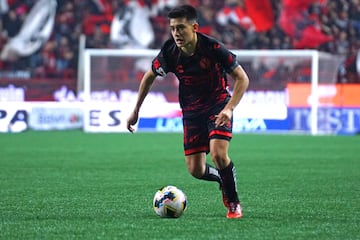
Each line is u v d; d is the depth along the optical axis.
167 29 87.50
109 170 42.88
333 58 72.81
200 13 87.44
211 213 27.09
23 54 84.69
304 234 22.78
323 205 29.39
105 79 71.38
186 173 41.53
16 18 86.25
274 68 70.62
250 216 26.36
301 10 83.81
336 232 23.14
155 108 72.38
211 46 24.98
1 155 51.19
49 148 56.38
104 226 24.14
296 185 36.22
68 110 73.19
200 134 25.98
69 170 42.81
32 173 41.19
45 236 22.44
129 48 84.81
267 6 84.62
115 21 84.81
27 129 72.38
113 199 31.12
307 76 70.38
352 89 71.06
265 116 71.12
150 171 42.50
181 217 26.05
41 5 85.69
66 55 84.50
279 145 59.53
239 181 37.81
